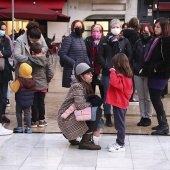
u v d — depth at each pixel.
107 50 6.43
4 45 6.40
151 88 5.95
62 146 5.38
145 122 6.64
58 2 19.73
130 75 5.11
